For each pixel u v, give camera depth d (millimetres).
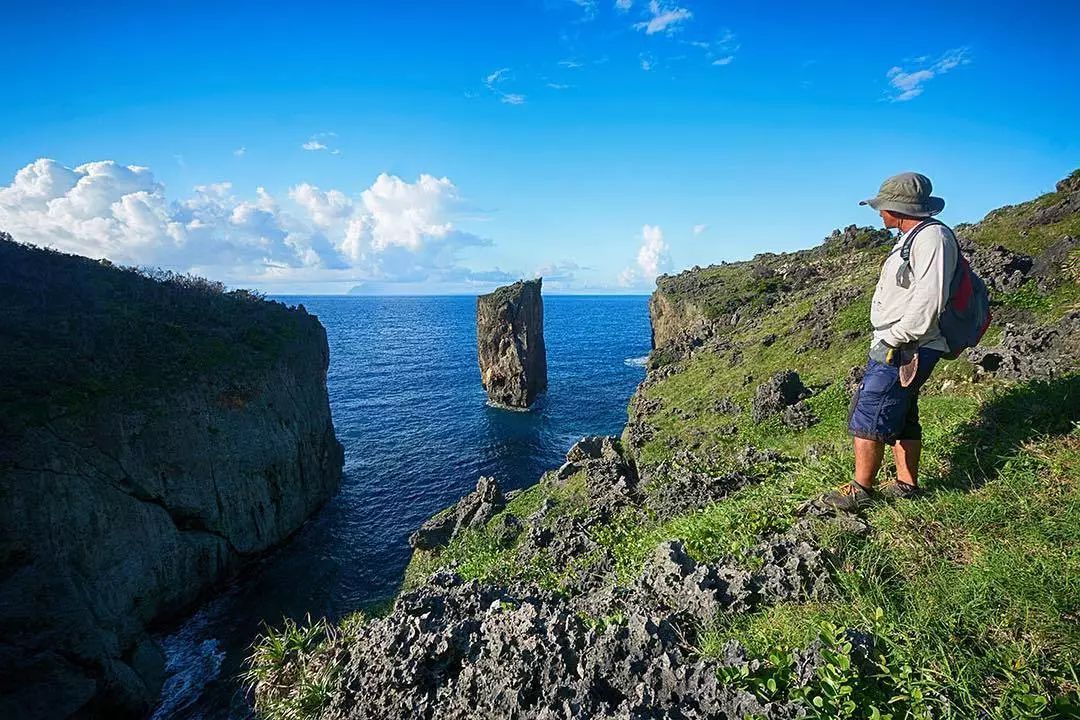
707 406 25734
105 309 36688
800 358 26266
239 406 37156
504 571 12898
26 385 26828
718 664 3973
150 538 29391
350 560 36906
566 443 59938
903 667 3424
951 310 4727
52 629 21953
